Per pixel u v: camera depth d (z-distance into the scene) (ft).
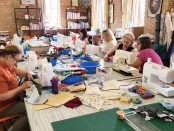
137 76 7.38
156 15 13.99
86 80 6.73
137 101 5.10
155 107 4.86
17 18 22.41
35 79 6.88
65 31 24.20
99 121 4.25
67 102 5.12
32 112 4.67
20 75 7.34
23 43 13.20
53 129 3.98
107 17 22.79
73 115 4.52
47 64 6.31
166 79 5.39
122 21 21.20
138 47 9.04
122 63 7.97
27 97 5.49
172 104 4.88
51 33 23.15
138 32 17.17
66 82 6.46
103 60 10.03
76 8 24.59
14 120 6.39
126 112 4.57
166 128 3.97
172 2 14.35
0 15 21.98
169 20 13.05
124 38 10.32
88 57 9.94
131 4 19.38
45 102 5.14
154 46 13.35
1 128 7.11
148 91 5.81
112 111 4.67
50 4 23.85
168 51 12.52
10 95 5.99
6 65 6.75
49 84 6.14
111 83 6.52
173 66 11.89
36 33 23.11
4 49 6.66
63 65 8.36
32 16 22.59
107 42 12.13
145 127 3.98
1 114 6.27
